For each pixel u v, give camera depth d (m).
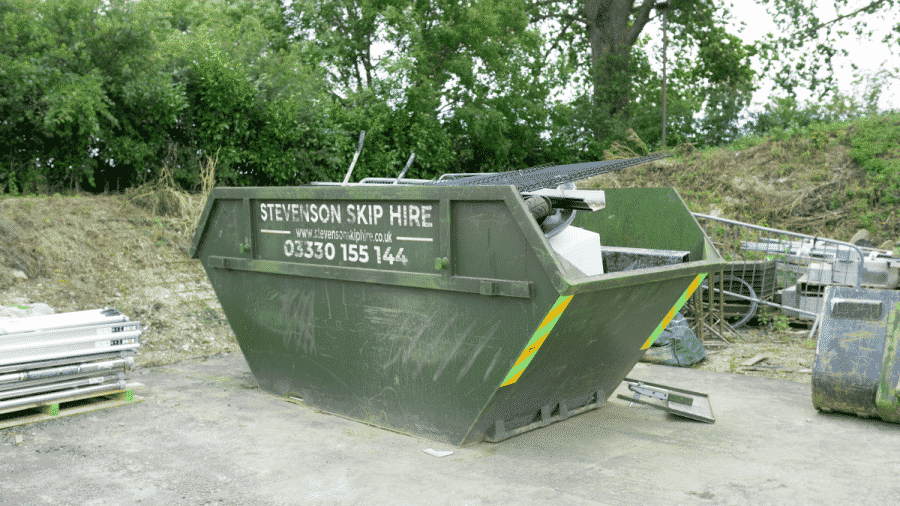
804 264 9.62
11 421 4.93
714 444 4.54
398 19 19.16
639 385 5.48
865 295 5.17
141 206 10.50
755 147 17.64
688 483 3.85
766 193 16.00
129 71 11.34
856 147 16.31
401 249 4.44
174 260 9.16
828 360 5.08
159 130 12.45
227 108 13.01
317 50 18.22
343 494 3.70
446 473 4.00
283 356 5.45
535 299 3.82
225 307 5.79
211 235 5.77
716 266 4.83
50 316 5.53
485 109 21.53
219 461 4.21
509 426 4.66
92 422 5.02
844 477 3.94
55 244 8.55
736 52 30.66
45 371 5.05
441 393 4.41
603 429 4.87
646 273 4.20
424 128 19.03
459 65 20.33
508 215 3.89
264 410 5.30
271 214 5.25
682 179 17.27
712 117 26.00
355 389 4.96
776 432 4.80
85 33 11.34
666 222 5.47
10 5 10.55
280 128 13.77
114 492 3.73
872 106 19.69
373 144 17.72
